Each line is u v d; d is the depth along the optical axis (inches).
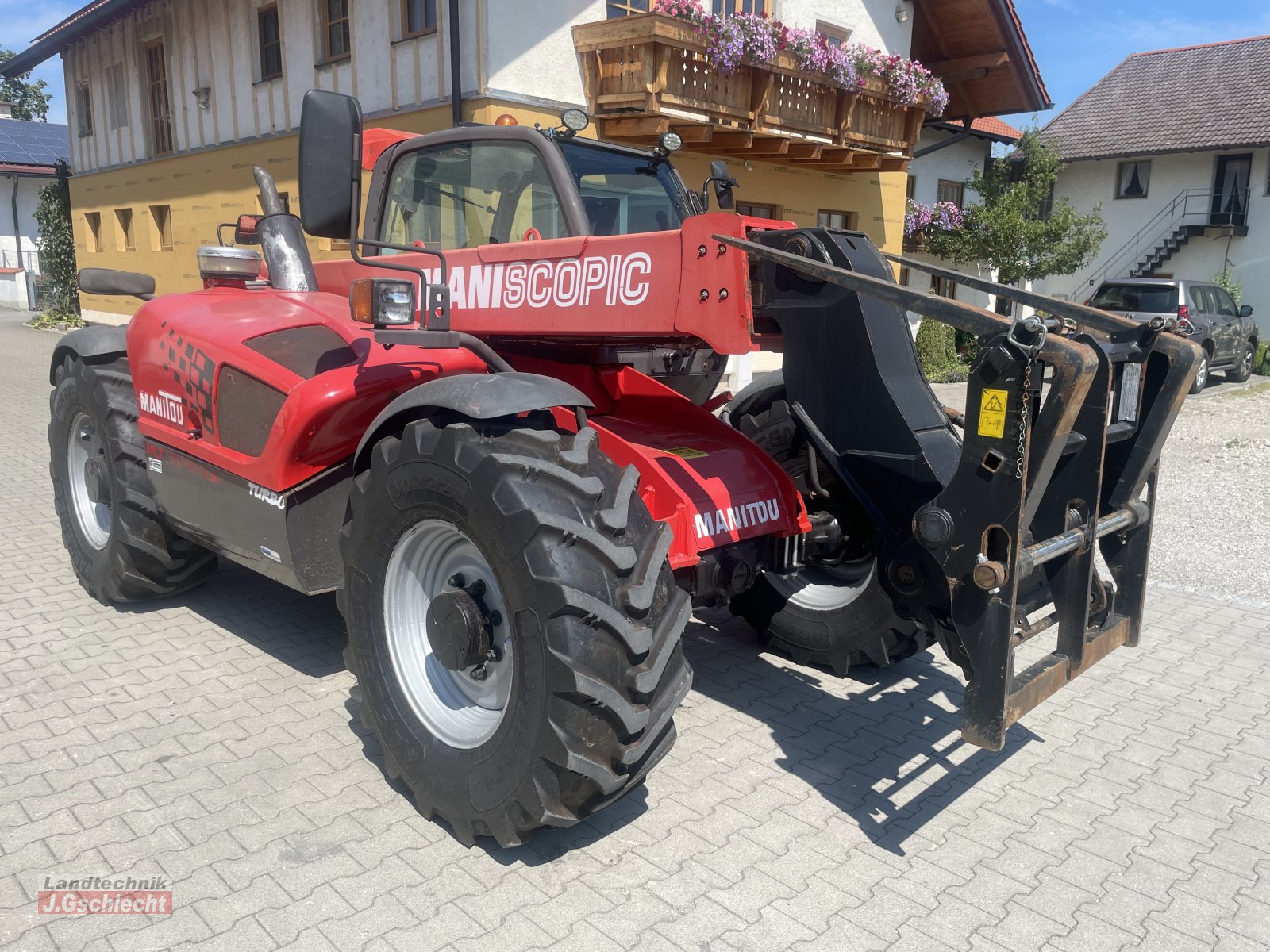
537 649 95.7
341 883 99.9
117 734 130.1
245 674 150.9
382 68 455.8
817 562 152.8
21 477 286.2
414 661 114.4
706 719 143.9
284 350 133.6
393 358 126.9
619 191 154.7
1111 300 638.5
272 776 120.4
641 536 103.5
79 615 174.9
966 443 97.9
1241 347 673.0
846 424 124.0
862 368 121.3
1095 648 115.6
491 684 111.1
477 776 103.0
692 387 160.6
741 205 528.7
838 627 156.9
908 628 149.0
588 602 94.3
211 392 140.0
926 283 716.7
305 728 133.3
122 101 713.0
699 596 129.5
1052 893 103.3
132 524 163.6
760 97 466.6
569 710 94.9
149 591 173.8
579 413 111.1
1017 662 168.6
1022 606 113.7
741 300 105.5
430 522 108.2
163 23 628.7
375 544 112.6
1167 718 147.8
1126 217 1023.6
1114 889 104.3
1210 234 960.3
